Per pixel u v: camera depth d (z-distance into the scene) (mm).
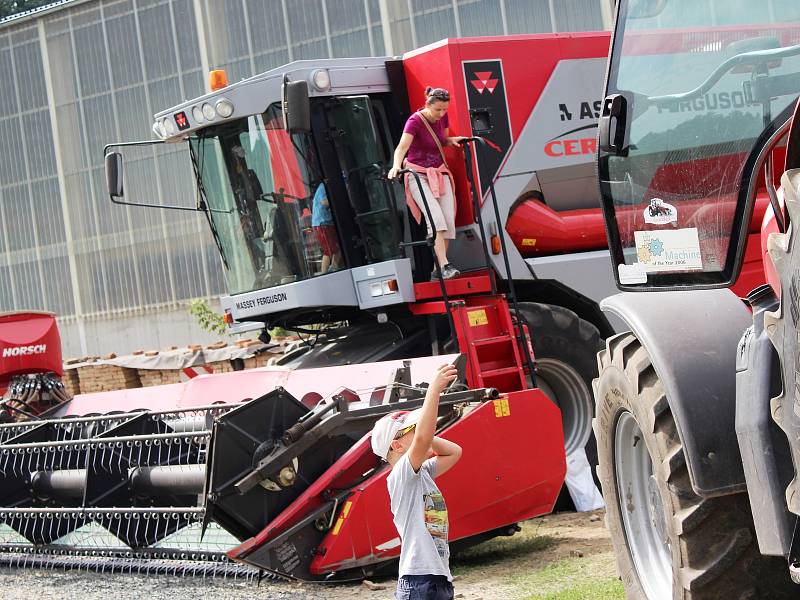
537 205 10969
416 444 5137
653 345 5184
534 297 11375
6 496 9664
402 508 5160
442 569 5105
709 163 4867
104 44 27266
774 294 4602
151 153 26953
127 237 27594
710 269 4891
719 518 4973
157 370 19953
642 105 5180
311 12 24031
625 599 6598
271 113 10766
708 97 4883
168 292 27094
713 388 5008
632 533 6004
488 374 9945
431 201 10156
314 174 10805
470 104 10586
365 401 9016
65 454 9773
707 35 4914
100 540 9164
